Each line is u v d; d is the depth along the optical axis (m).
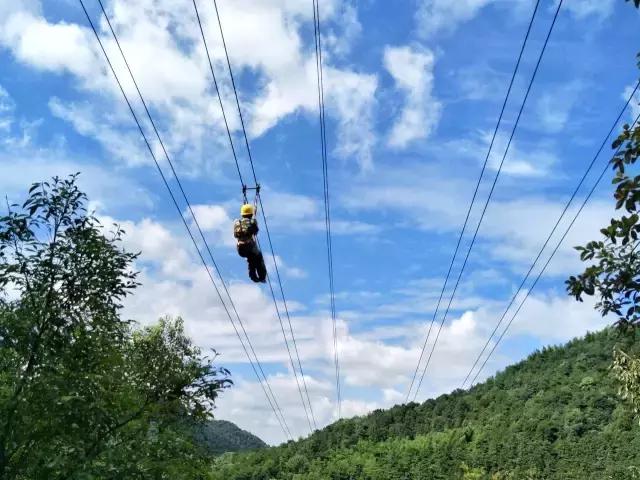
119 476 9.95
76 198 11.28
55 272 10.85
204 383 12.37
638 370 14.89
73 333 11.05
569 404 174.62
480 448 180.75
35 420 10.14
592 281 7.82
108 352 11.52
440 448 187.88
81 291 11.13
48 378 10.10
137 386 12.04
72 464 9.66
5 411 10.06
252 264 15.76
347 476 180.38
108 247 11.21
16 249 10.80
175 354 12.66
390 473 182.88
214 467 14.04
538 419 177.38
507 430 179.12
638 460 126.94
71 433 10.17
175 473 11.45
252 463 160.62
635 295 7.73
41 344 10.67
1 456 9.95
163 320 20.56
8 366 10.41
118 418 11.05
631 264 7.57
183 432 12.05
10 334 10.34
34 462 9.82
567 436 160.88
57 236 11.11
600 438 146.25
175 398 12.05
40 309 10.66
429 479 178.00
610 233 7.21
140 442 10.71
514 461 161.50
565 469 143.12
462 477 169.75
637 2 6.36
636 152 7.02
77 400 10.15
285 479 161.62
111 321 11.48
